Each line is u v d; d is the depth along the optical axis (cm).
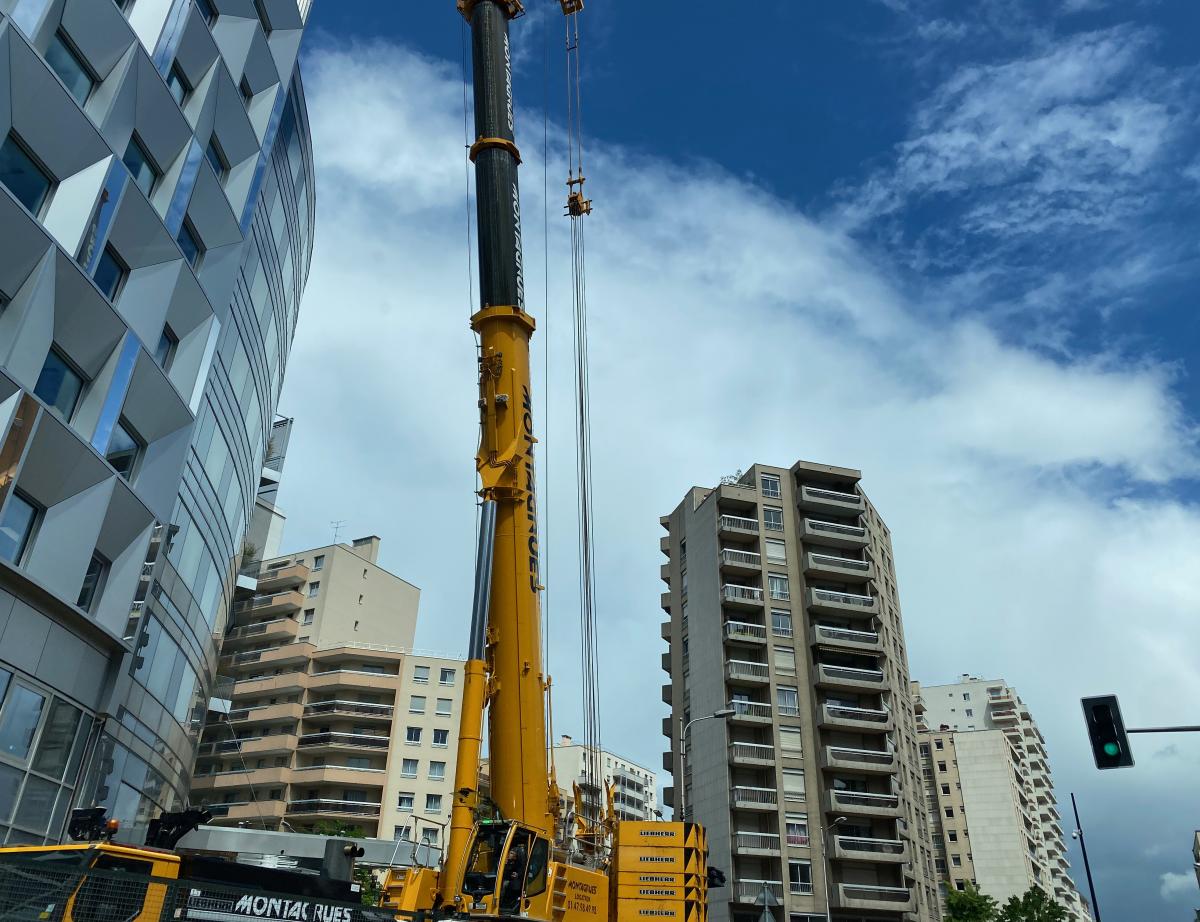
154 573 2320
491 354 1892
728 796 5953
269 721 7900
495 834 1555
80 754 2080
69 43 2048
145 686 2475
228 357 2962
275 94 3009
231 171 2808
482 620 1630
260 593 8806
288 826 7394
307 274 4172
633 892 1886
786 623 6650
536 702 1702
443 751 7850
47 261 1894
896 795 6181
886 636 6962
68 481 1997
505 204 2045
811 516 7250
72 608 1992
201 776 7706
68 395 2072
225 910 1041
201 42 2508
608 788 2066
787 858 5806
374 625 9025
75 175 2019
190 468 2697
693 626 6981
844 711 6338
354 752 7700
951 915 6212
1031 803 13550
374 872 3045
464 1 2289
